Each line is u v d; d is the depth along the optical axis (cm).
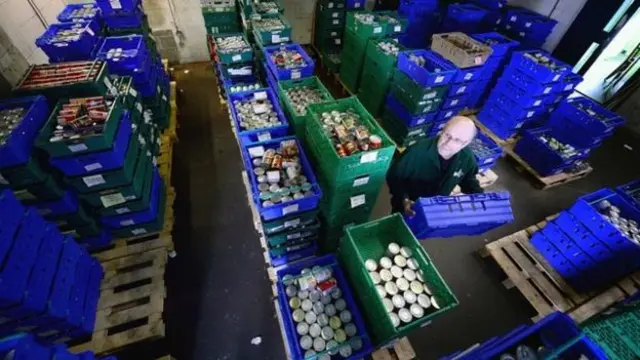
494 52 464
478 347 177
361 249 217
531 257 309
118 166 226
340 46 642
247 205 357
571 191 422
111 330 249
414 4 564
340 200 247
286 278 218
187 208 350
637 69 514
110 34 391
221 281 286
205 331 253
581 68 562
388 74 426
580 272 280
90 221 246
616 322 156
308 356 185
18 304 165
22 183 199
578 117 394
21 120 201
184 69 609
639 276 288
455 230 229
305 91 344
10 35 312
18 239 169
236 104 344
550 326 161
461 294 295
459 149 217
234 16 496
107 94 256
